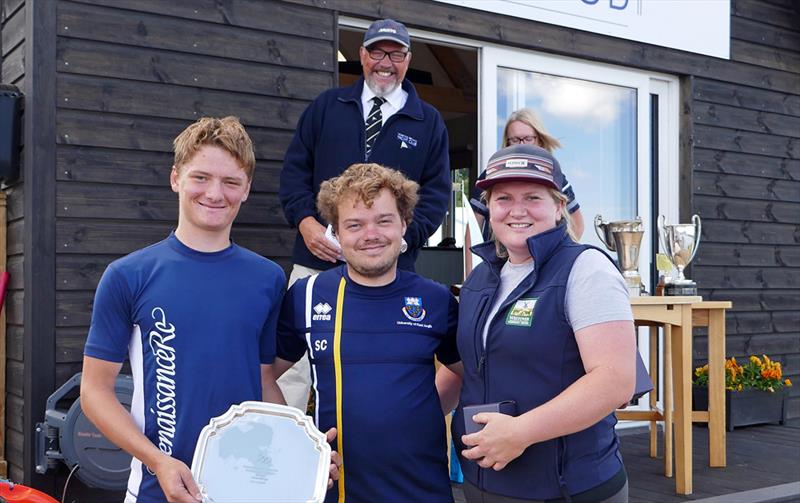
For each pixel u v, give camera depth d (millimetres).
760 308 5488
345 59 6500
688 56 5156
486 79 4430
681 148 5215
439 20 4172
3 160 3266
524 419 1674
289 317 1974
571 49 4637
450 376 2139
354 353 1895
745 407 4957
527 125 3637
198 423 1749
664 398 3797
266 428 1705
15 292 3418
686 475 3441
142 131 3387
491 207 1879
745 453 4297
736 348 5352
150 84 3412
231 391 1783
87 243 3256
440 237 6176
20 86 3332
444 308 1990
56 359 3180
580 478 1759
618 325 1705
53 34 3197
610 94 4957
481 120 4434
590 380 1663
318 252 3104
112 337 1760
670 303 3502
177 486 1611
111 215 3307
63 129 3219
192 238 1844
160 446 1749
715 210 5281
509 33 4406
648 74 5055
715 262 5273
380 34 3191
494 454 1689
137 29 3381
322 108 3307
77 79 3252
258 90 3676
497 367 1810
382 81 3260
